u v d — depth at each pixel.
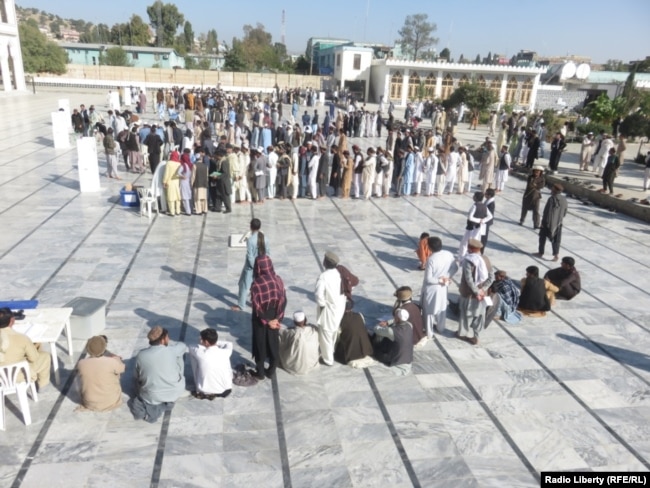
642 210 14.78
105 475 4.84
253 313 6.33
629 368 7.10
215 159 13.55
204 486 4.77
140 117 31.42
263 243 7.88
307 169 15.54
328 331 6.73
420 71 47.31
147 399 5.68
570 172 19.91
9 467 4.88
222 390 6.07
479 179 17.64
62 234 11.36
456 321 8.29
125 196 13.59
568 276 9.17
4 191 14.72
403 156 16.03
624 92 28.17
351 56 52.62
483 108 32.81
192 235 11.71
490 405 6.16
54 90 49.84
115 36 92.50
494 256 11.34
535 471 5.14
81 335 7.10
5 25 41.97
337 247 11.44
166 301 8.40
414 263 10.66
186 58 73.81
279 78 59.34
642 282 10.22
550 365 7.10
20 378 5.48
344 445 5.40
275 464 5.09
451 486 4.91
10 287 8.62
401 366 6.76
